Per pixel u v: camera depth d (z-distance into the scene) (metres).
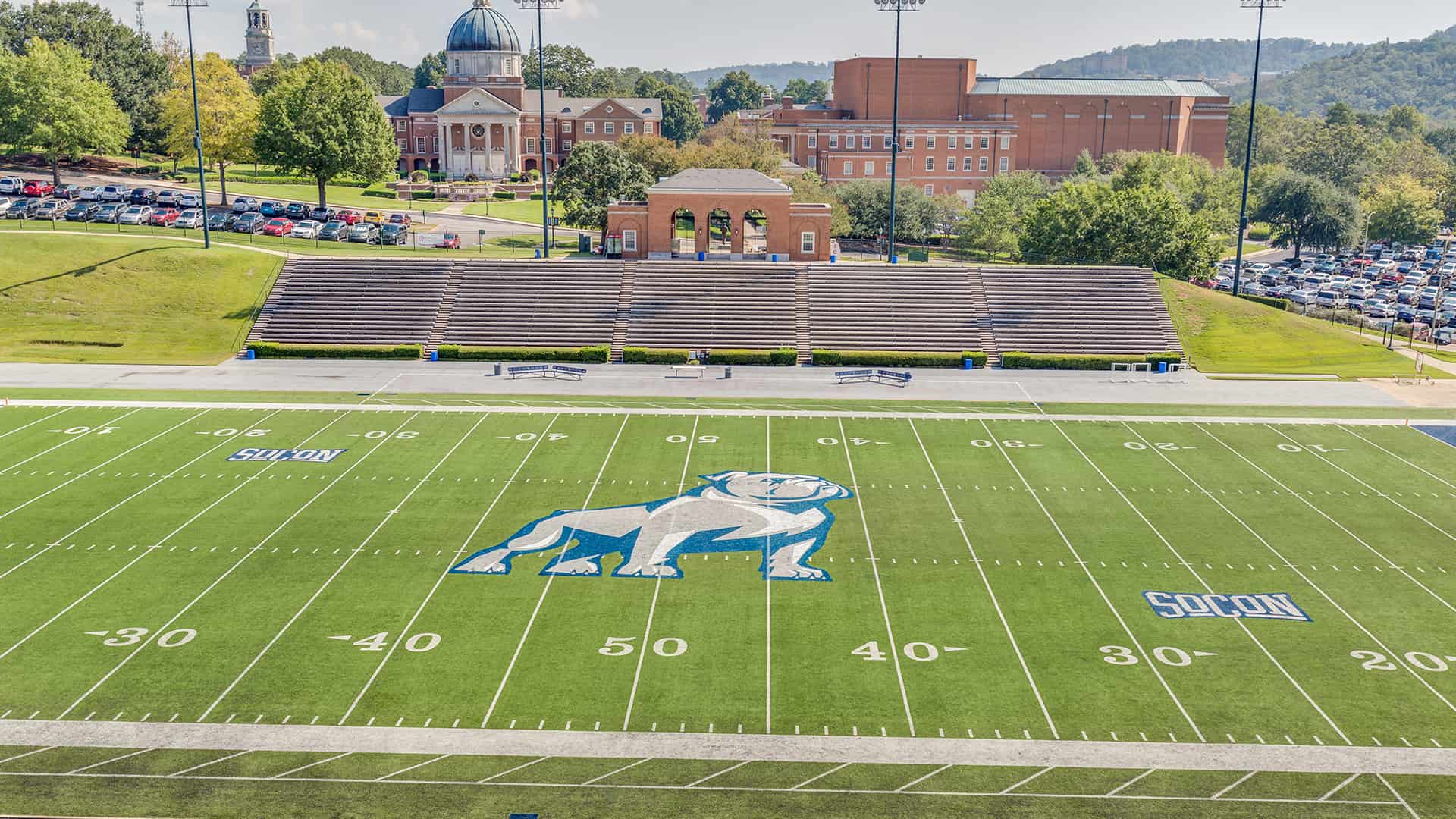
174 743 29.17
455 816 26.16
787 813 26.38
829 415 59.97
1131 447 54.62
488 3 158.38
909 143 152.88
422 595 38.03
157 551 41.34
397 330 75.00
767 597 38.12
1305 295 102.25
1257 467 51.78
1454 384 68.38
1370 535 43.75
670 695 31.70
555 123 162.88
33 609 36.59
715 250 95.50
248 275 80.50
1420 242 146.75
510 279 80.06
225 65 123.62
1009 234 111.75
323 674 32.72
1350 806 26.72
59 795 26.88
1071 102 158.75
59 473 49.28
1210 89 167.12
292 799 26.81
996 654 34.28
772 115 157.75
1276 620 36.62
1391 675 33.09
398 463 51.31
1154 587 39.06
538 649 34.31
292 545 42.00
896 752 29.00
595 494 47.75
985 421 59.12
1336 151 186.25
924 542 42.84
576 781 27.58
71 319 74.75
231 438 54.72
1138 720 30.56
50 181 117.19
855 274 80.94
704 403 62.03
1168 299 80.62
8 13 154.50
